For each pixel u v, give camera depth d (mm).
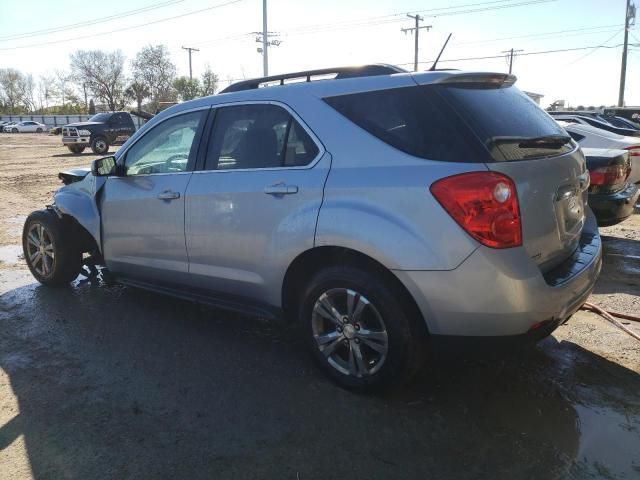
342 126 3203
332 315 3285
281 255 3365
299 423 3004
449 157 2822
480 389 3334
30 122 67625
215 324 4438
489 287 2723
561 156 3201
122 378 3529
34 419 3070
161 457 2729
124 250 4512
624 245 7004
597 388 3344
